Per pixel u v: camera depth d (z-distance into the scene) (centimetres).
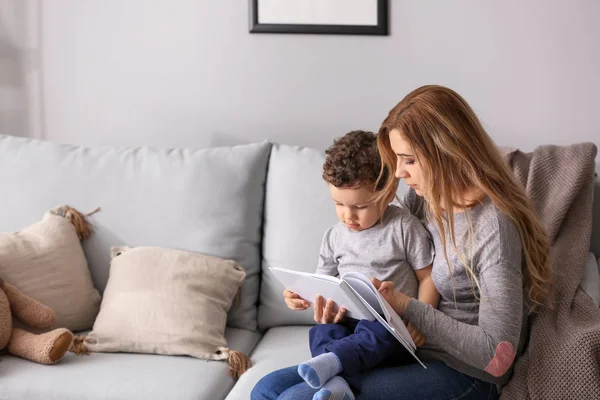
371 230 175
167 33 257
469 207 159
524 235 159
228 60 256
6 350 194
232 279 212
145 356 194
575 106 244
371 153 167
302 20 250
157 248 214
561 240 199
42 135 267
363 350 154
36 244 211
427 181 154
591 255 214
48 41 262
